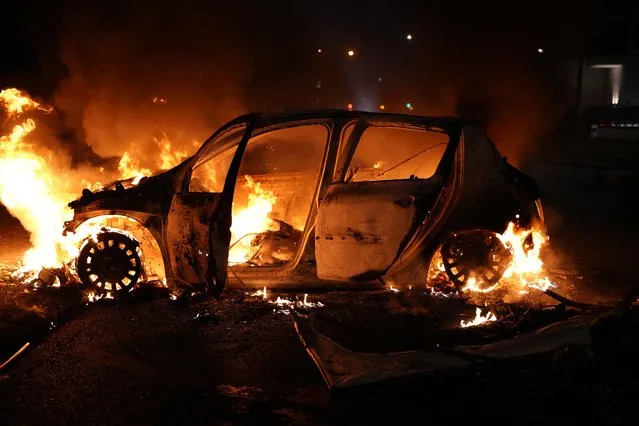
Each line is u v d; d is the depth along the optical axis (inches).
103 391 165.2
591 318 195.5
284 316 223.6
